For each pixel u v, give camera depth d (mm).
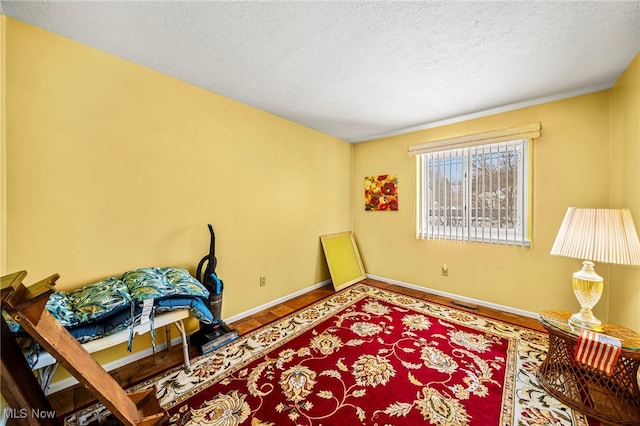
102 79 1792
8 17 1449
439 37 1638
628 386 1430
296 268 3357
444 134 3268
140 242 1993
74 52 1677
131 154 1938
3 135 1428
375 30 1570
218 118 2477
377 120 3199
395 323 2549
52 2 1342
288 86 2311
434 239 3391
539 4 1356
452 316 2705
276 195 3072
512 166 2750
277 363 1909
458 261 3189
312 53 1817
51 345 1004
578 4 1354
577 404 1465
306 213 3490
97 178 1783
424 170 3480
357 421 1395
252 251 2814
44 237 1588
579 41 1666
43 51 1565
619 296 2084
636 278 1821
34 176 1548
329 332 2375
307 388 1647
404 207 3686
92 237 1770
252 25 1528
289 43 1702
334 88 2354
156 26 1540
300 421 1396
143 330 1607
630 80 1914
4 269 1438
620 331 1556
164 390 1630
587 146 2367
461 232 3135
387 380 1720
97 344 1459
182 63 1946
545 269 2604
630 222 1587
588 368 1522
